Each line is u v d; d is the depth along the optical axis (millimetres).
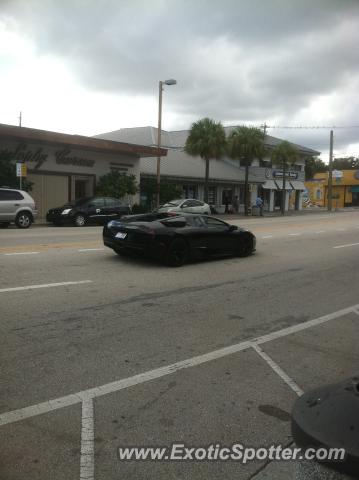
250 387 4414
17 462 3068
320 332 6328
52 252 12055
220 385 4426
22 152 25375
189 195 39312
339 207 66500
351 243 17375
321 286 9398
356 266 12031
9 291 7656
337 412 2039
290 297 8305
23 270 9484
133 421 3662
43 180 26719
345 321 6934
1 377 4363
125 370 4656
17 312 6469
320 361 5223
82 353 5051
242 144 37906
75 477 2939
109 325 6086
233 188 43531
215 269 10797
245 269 10984
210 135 34000
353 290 9117
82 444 3303
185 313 6883
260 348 5551
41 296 7422
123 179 29234
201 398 4125
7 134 23641
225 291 8531
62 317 6328
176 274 9914
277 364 5059
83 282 8633
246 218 34438
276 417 3840
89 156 28828
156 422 3668
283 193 43812
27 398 3967
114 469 3043
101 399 4008
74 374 4496
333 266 11914
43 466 3035
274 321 6746
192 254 11219
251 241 13102
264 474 3068
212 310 7145
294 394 4301
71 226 22812
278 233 20594
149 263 11070
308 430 2023
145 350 5258
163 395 4148
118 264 10734
